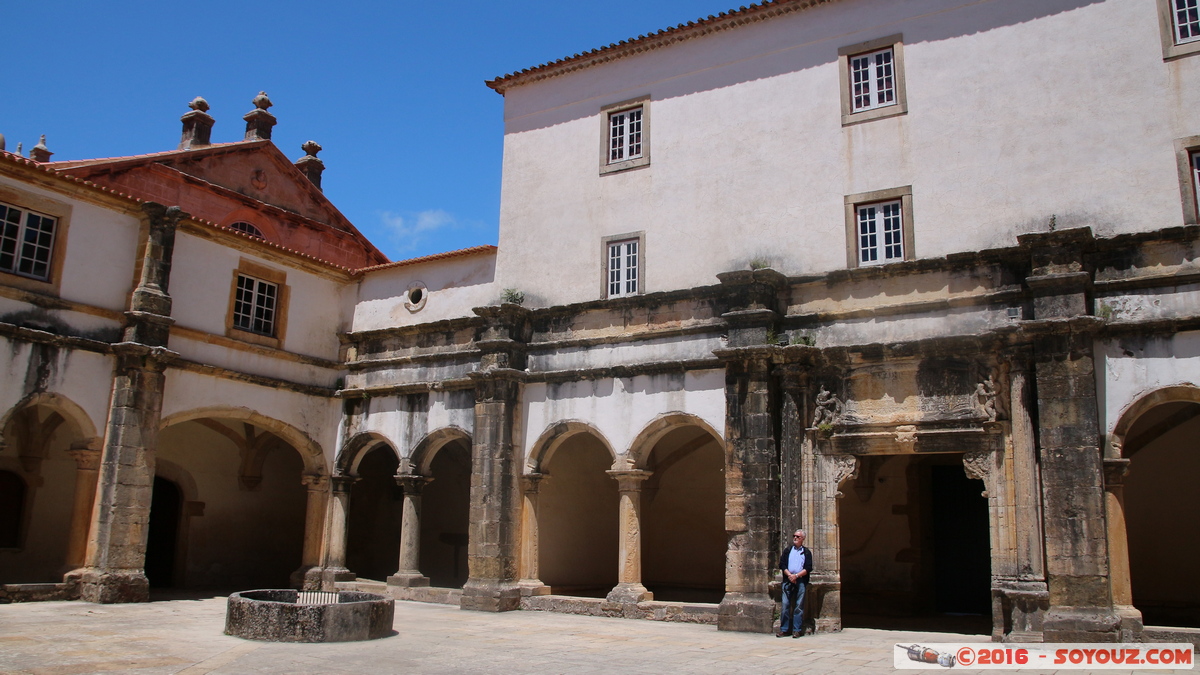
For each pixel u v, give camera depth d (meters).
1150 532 18.23
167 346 19.33
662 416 17.86
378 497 26.78
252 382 21.20
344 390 22.83
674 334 18.08
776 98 18.34
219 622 15.24
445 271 22.20
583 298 19.75
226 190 26.30
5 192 17.30
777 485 16.30
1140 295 14.16
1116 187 14.83
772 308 17.08
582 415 18.94
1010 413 14.75
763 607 15.45
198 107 27.92
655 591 22.33
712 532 23.14
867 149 17.16
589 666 11.55
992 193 15.84
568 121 21.00
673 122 19.52
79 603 17.31
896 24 17.34
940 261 15.64
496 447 19.20
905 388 15.82
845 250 16.98
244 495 24.84
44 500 21.00
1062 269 14.42
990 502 14.75
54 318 17.83
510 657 12.21
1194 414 17.86
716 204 18.56
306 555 22.22
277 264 22.25
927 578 19.95
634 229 19.45
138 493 18.39
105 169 23.20
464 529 25.28
